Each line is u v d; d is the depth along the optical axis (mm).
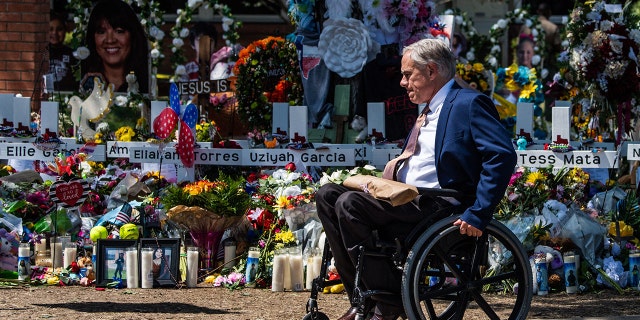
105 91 11953
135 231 9195
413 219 6332
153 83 15023
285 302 8188
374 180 6383
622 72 11133
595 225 9078
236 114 13133
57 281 8922
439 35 12875
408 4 11312
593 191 10297
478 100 6379
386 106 11359
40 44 16000
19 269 9016
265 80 12273
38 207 9984
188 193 9242
